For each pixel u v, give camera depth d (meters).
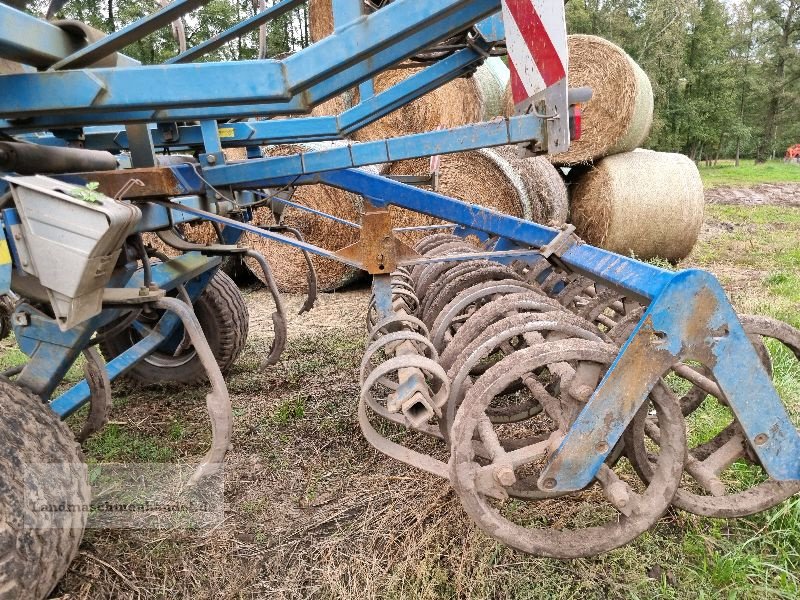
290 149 5.89
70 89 1.82
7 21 1.74
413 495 2.61
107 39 1.79
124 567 2.24
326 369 4.22
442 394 2.09
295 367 4.27
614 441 1.87
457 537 2.31
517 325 2.20
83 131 3.29
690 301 1.78
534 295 2.59
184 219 2.92
